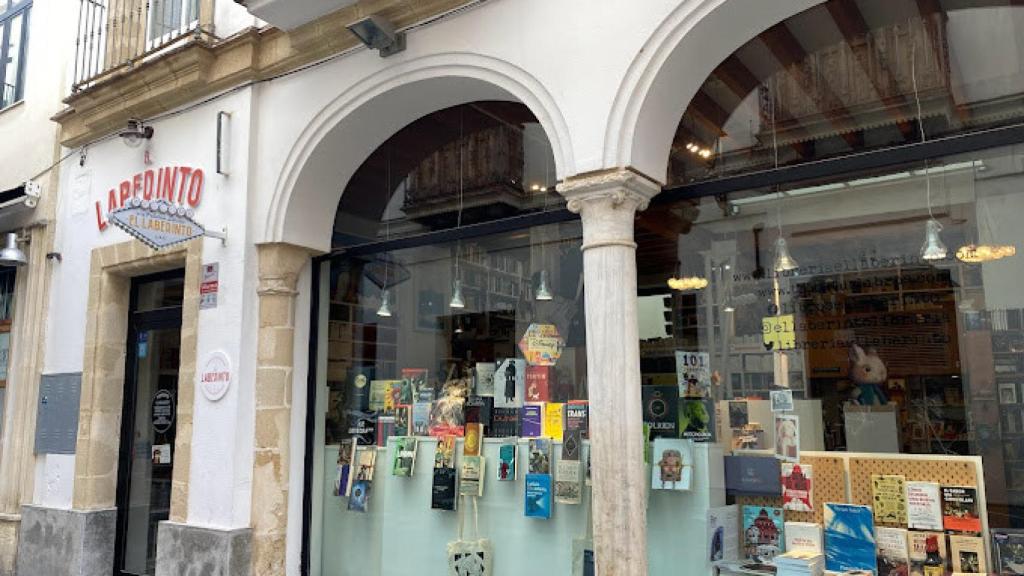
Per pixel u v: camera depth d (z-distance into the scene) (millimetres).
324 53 5781
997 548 3803
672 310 4840
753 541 4434
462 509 5379
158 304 7035
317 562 5984
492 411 5414
